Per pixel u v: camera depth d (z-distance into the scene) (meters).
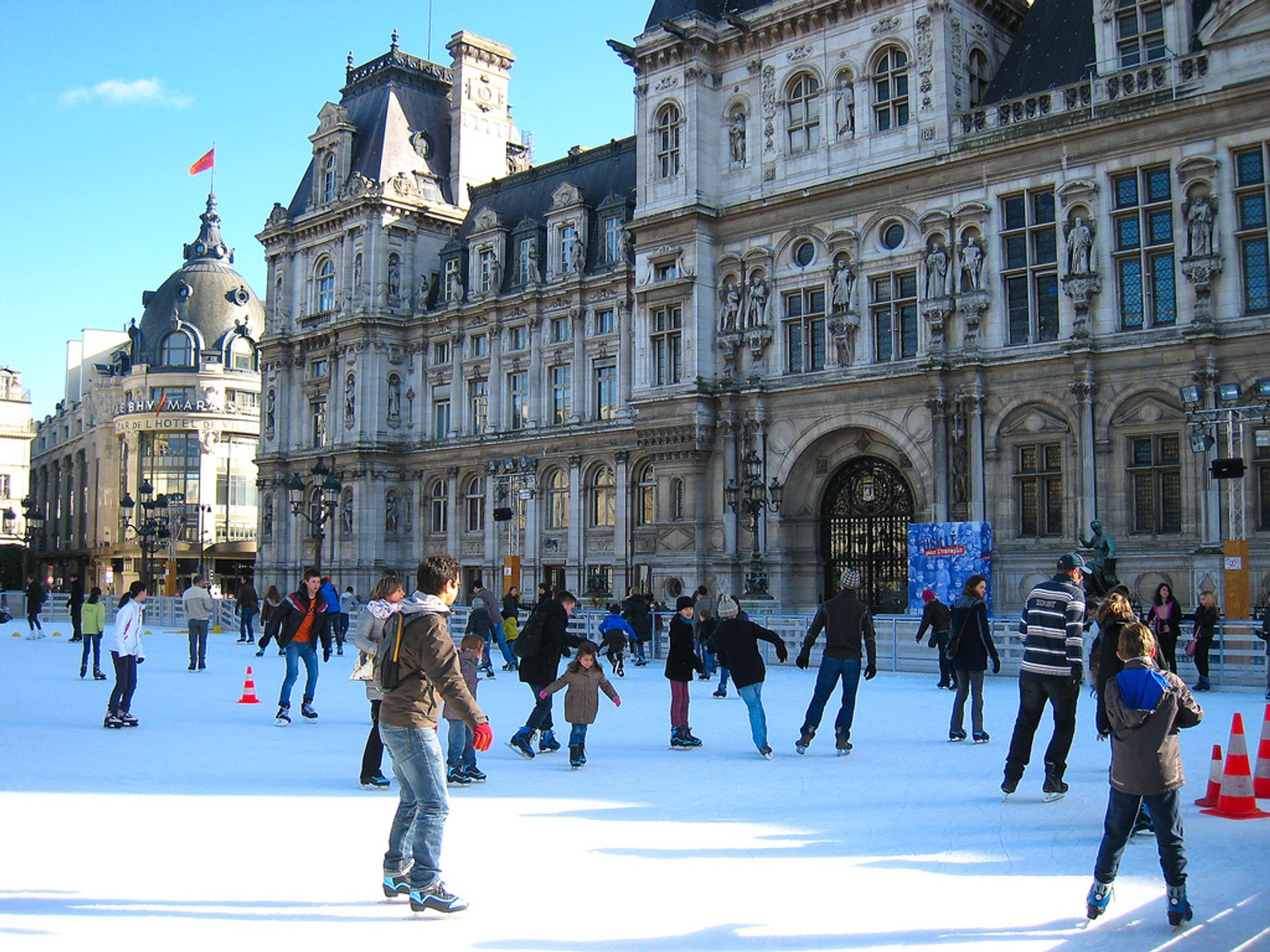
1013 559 36.50
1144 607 33.78
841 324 40.88
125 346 116.12
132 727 20.39
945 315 38.34
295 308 68.50
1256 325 32.31
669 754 17.77
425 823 9.25
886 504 41.38
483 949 8.38
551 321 56.59
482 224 60.44
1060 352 35.72
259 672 32.31
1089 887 10.18
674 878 10.34
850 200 41.12
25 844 11.49
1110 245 35.19
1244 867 10.81
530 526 56.47
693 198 44.66
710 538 44.16
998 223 37.66
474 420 60.41
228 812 13.19
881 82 41.19
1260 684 26.70
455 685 9.34
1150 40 35.66
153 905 9.41
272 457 67.88
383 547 62.44
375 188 62.75
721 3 47.16
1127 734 9.09
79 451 114.50
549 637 17.64
